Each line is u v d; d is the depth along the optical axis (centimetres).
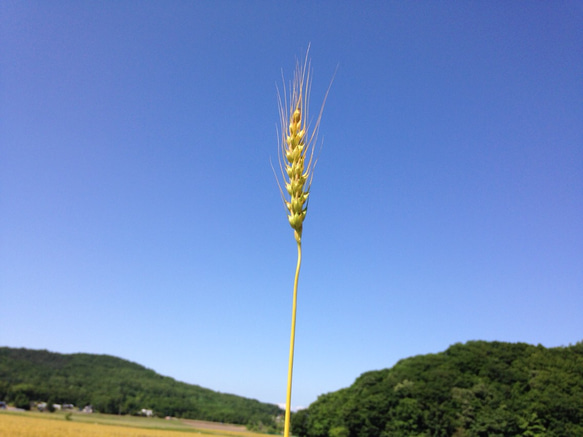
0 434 5825
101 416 15638
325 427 10150
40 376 19900
